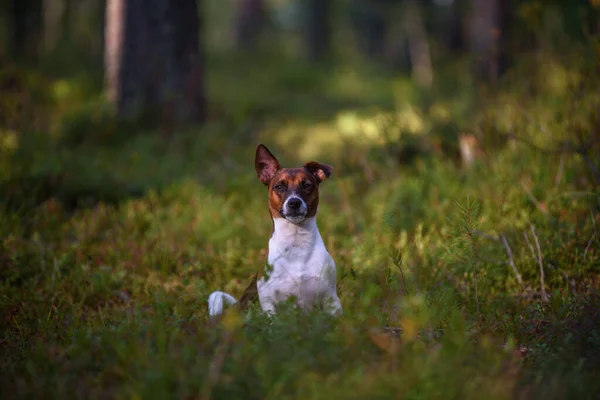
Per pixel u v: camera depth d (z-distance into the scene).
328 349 4.80
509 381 4.59
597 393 4.66
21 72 16.72
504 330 6.09
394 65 41.81
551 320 6.03
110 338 5.24
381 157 11.23
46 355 5.18
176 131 16.06
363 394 4.23
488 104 11.52
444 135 11.35
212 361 4.76
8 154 11.87
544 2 12.95
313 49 47.41
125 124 16.33
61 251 8.98
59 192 11.09
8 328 6.67
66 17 32.69
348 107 24.88
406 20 34.09
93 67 27.77
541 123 9.94
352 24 54.56
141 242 9.30
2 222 9.38
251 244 9.27
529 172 9.20
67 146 14.94
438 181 9.84
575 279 7.38
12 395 4.73
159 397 4.32
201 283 7.73
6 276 8.28
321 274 6.51
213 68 35.06
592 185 8.85
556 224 8.30
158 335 5.15
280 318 5.19
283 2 69.31
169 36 16.97
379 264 7.77
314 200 6.65
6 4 27.91
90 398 4.56
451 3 32.56
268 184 7.01
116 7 17.02
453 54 21.81
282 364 4.54
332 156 12.86
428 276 7.45
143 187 11.80
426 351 4.88
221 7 65.62
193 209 10.45
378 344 4.99
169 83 17.02
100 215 10.03
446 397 4.32
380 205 9.59
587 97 9.90
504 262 7.70
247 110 18.98
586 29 10.70
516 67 12.34
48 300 7.41
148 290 7.67
